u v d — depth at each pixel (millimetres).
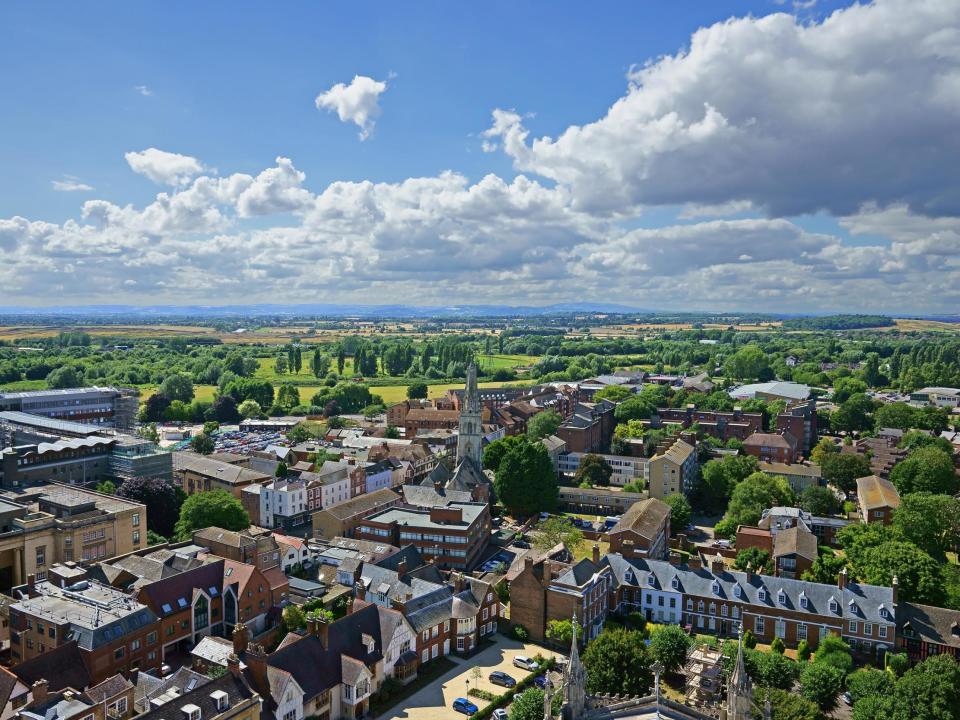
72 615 103625
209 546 139250
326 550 157500
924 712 89875
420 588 130000
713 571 138125
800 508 191750
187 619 115500
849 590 127250
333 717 100188
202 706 80688
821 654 116688
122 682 88875
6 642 112875
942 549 160500
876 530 158375
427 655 120375
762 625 130500
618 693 97000
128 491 165125
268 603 127562
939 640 118438
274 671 92812
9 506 138875
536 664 120062
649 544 153625
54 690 91562
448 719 102500
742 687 63094
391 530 163625
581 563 134875
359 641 108688
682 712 63969
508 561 167875
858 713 93438
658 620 139125
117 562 127750
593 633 131500
